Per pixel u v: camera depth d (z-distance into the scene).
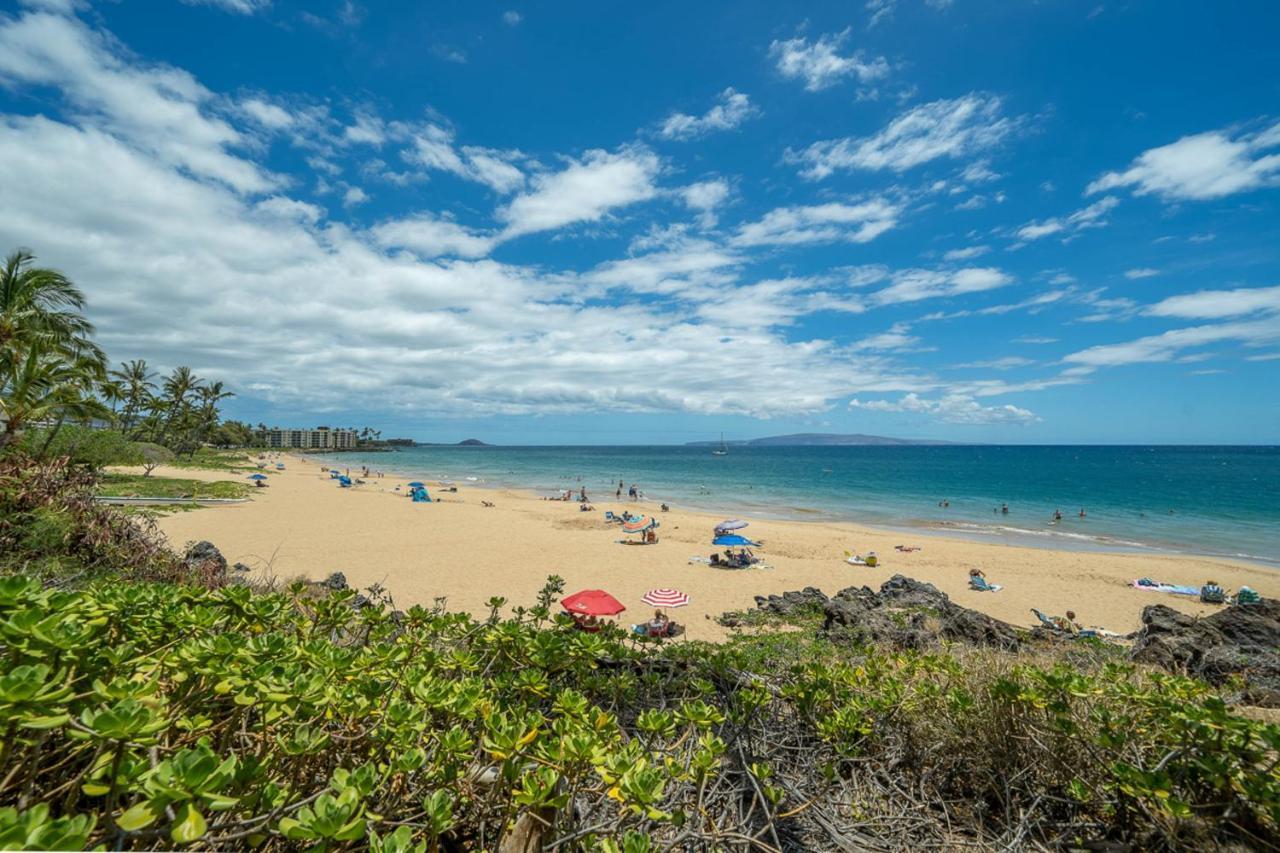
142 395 57.62
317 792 1.32
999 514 36.91
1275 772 1.71
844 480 63.75
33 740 1.08
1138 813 1.96
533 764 1.59
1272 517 34.88
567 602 7.17
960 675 2.87
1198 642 6.77
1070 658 4.64
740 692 2.51
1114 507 39.94
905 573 19.81
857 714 2.50
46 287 22.83
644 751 1.81
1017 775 2.13
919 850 1.96
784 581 18.44
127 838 1.02
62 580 4.57
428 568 18.14
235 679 1.31
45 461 6.76
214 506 28.36
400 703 1.48
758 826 1.93
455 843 1.56
